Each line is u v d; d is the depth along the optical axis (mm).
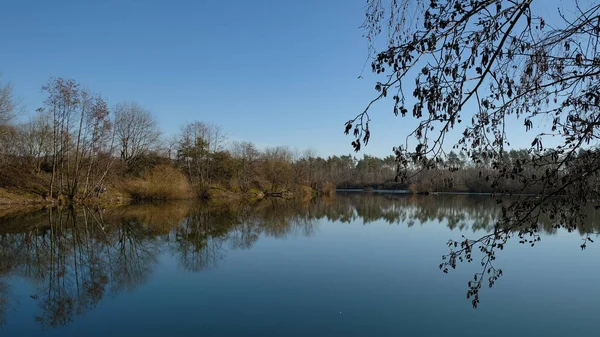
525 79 4238
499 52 3652
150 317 8922
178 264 14078
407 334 8016
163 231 21688
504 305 9758
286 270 13195
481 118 4230
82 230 21188
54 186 35844
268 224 25672
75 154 36750
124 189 41469
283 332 8070
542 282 11789
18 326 8453
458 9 3467
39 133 38625
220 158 55688
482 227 25406
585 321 8789
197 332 8078
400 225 26344
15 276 12398
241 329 8250
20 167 36562
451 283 11633
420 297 10297
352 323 8578
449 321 8727
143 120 49188
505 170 4297
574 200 4129
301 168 66062
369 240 19609
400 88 3609
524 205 4352
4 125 30578
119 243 18047
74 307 9562
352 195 71812
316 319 8766
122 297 10352
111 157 38031
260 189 60031
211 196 48938
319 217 30734
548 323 8672
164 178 43219
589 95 3830
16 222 23250
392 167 101750
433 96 3592
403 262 14438
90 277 12297
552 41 3980
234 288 11117
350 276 12422
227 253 16062
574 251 16703
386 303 9859
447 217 31938
